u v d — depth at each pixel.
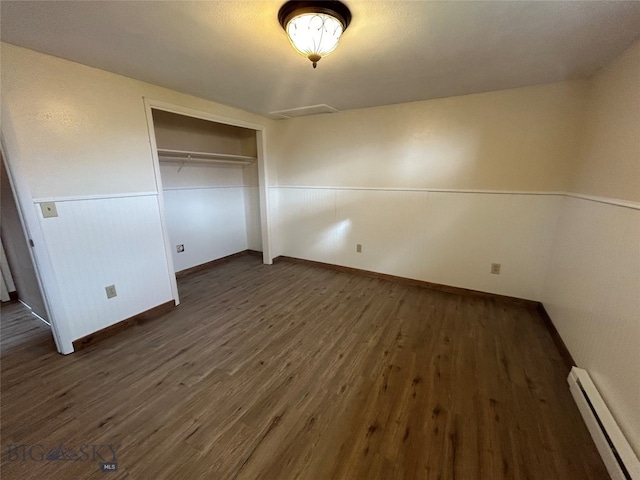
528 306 2.70
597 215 1.73
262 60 1.88
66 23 1.42
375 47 1.69
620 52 1.69
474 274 2.92
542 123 2.39
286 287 3.24
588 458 1.27
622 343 1.32
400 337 2.23
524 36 1.55
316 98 2.79
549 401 1.58
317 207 3.77
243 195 4.45
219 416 1.50
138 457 1.28
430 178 2.96
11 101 1.67
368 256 3.53
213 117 2.94
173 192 3.45
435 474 1.20
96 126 2.07
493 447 1.32
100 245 2.18
